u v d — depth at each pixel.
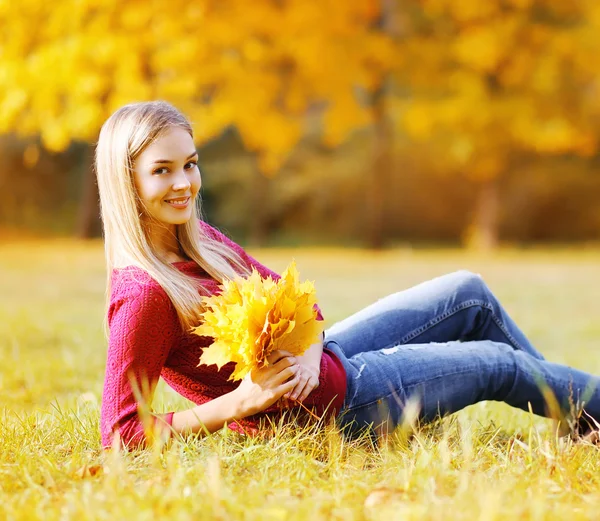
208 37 17.59
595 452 3.51
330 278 15.80
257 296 3.10
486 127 24.66
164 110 3.55
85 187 29.48
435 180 35.66
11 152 34.19
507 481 2.93
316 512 2.62
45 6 16.72
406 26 24.64
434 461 3.17
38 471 3.13
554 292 13.70
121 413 3.24
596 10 24.45
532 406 3.88
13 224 34.53
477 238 29.31
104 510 2.62
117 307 3.32
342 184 36.28
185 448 3.31
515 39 24.11
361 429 3.63
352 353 4.02
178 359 3.46
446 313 4.15
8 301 11.46
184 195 3.54
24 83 17.08
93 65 16.95
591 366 6.80
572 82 25.00
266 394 3.26
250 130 19.80
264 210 35.06
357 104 22.59
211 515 2.61
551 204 34.09
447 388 3.69
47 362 6.39
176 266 3.57
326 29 20.30
